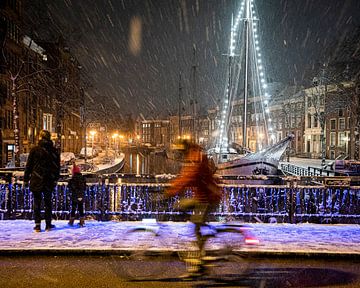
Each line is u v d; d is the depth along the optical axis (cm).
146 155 13262
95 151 7506
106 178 1264
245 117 4362
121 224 1133
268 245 918
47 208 1063
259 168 3466
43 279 720
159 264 804
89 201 1293
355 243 948
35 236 980
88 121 7762
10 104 4403
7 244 898
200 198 780
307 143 8188
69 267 788
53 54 5675
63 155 4297
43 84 4766
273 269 796
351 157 6469
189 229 1045
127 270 762
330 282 725
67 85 4725
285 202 1351
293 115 8894
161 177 1475
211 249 770
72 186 1119
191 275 748
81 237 970
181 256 833
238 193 1397
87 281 711
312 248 897
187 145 798
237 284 709
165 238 874
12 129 4525
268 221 1430
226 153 4503
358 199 1405
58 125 4603
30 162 1032
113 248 856
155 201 1319
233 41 5406
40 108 5619
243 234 781
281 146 3503
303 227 1127
